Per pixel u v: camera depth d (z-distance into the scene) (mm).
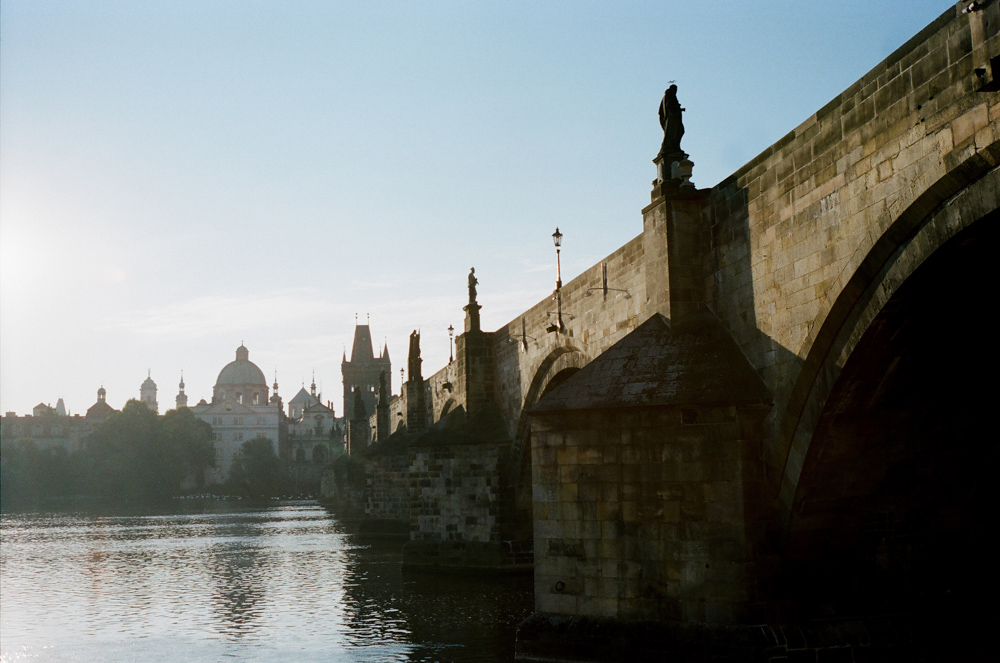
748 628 25875
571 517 29156
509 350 56531
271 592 49719
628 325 37656
